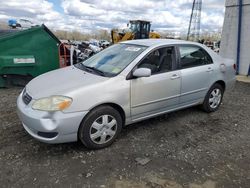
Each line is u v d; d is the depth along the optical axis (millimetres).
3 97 6000
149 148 3768
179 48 4543
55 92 3357
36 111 3277
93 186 2893
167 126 4574
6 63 6648
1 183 2889
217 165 3410
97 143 3613
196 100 4910
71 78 3795
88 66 4336
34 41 6953
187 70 4555
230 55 11695
